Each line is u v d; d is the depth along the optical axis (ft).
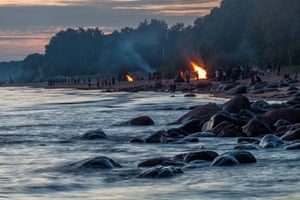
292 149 91.56
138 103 264.11
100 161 80.23
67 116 194.90
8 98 404.16
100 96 388.78
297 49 454.81
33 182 71.51
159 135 112.47
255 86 291.79
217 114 122.52
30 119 185.06
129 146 106.42
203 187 64.44
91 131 121.90
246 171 73.41
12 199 61.46
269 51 488.44
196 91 353.51
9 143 116.67
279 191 60.95
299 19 479.41
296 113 124.36
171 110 201.98
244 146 94.63
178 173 72.59
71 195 63.05
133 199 59.77
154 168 72.95
